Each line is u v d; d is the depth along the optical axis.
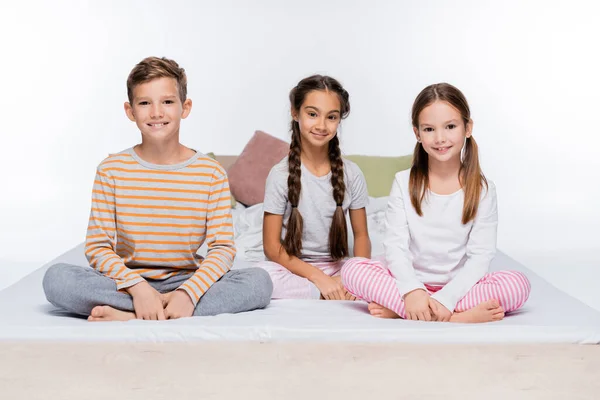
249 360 1.97
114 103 4.88
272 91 4.71
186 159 2.49
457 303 2.34
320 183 2.80
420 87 4.75
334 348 2.06
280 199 2.79
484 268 2.41
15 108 4.96
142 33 4.83
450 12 4.82
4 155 4.94
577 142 5.01
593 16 5.02
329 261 2.88
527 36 4.95
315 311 2.37
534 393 1.77
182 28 4.78
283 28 4.73
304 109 2.72
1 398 1.74
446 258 2.49
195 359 1.98
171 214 2.45
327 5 4.72
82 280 2.28
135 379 1.85
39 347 2.06
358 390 1.79
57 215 4.55
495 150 4.89
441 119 2.39
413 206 2.47
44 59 4.96
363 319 2.25
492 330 2.11
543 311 2.36
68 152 4.91
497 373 1.89
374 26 4.74
